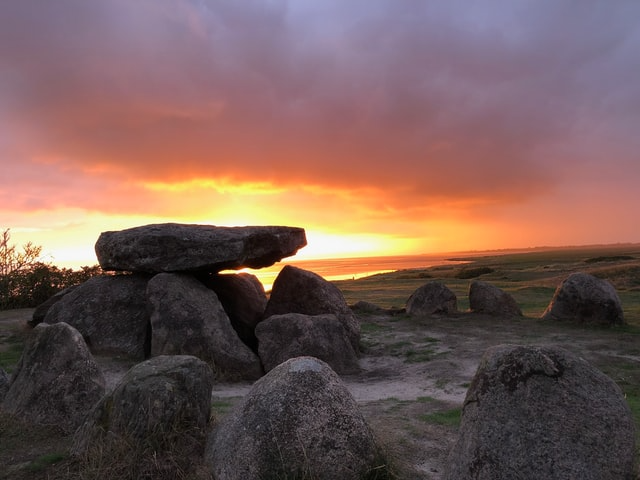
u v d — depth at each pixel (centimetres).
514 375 451
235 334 1259
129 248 1377
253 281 1856
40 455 591
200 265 1354
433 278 5106
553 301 1708
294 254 1639
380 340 1512
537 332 1502
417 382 1085
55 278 2248
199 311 1241
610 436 421
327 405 491
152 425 546
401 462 561
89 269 2341
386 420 738
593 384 446
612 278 3366
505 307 1808
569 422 423
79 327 1316
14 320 1722
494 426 433
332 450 473
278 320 1238
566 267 5216
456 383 1045
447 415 773
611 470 408
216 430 547
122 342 1279
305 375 508
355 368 1226
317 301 1445
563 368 452
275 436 470
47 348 721
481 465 423
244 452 473
